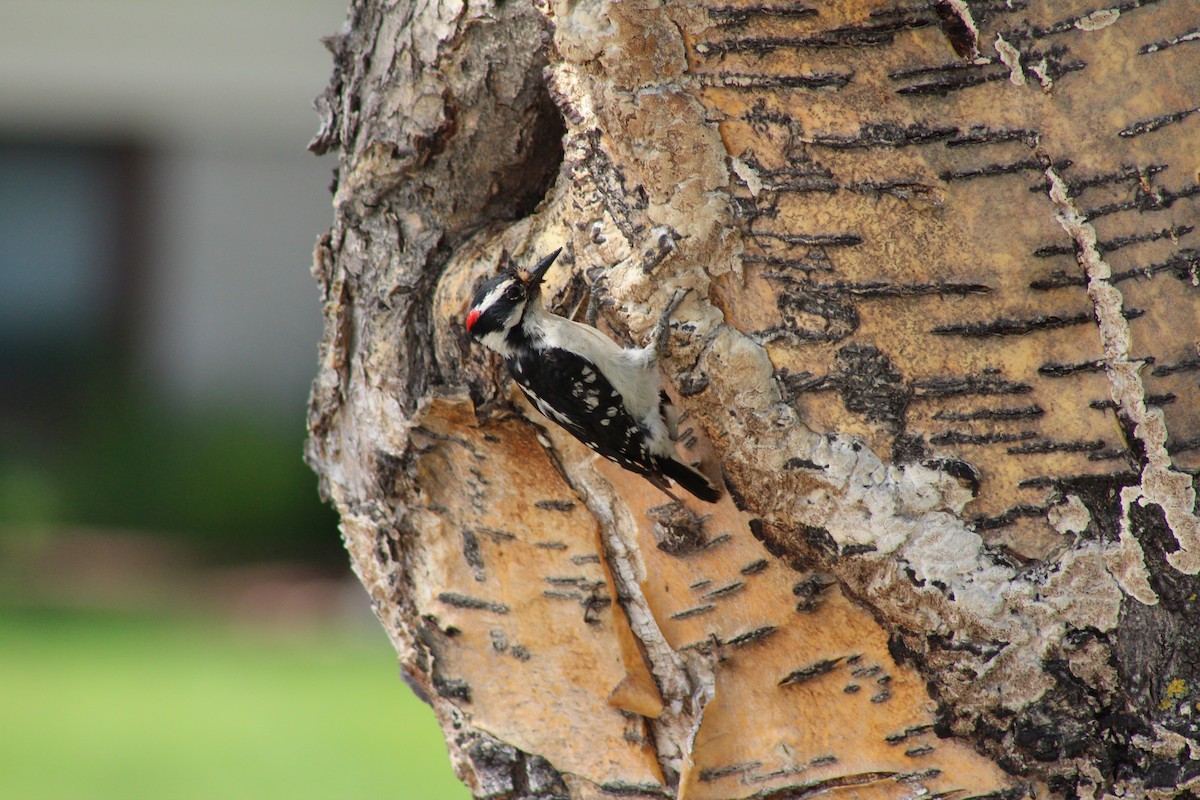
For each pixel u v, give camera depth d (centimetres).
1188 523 691
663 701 874
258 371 3519
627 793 905
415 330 927
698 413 785
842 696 791
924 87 711
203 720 1841
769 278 756
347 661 2197
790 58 730
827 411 752
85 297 3503
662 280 775
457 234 943
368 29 960
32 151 3431
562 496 884
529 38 871
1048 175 700
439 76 898
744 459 769
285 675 2091
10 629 2289
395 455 936
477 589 930
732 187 758
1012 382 719
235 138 3422
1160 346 695
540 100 902
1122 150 693
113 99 3266
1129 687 712
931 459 735
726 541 810
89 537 2998
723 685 829
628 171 787
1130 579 705
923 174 718
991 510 729
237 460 3111
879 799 790
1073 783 738
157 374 3475
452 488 924
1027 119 701
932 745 768
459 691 948
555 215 872
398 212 948
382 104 930
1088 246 698
